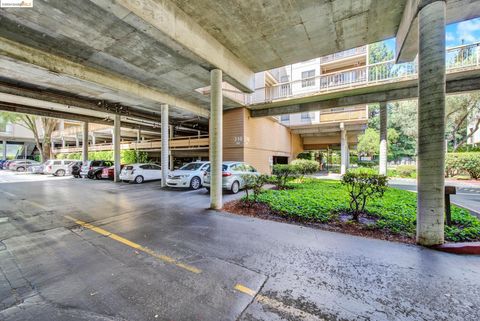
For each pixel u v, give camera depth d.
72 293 2.70
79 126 27.34
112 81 8.96
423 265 3.31
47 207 7.35
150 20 4.63
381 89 10.85
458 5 5.22
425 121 4.07
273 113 14.14
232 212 6.50
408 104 26.75
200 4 5.21
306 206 6.27
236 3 5.18
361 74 12.92
